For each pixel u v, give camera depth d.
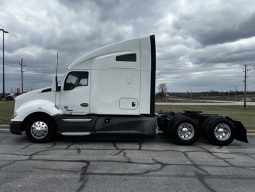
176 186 6.34
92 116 11.29
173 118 11.66
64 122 11.19
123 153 9.60
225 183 6.60
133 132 11.30
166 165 8.12
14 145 10.76
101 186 6.27
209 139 11.57
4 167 7.64
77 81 11.34
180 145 11.30
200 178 6.95
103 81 11.28
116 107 11.29
